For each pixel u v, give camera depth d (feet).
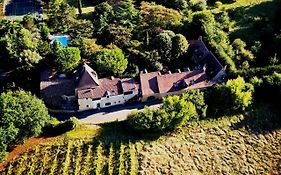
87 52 423.23
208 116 392.68
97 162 348.79
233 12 500.33
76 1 503.20
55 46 412.36
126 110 398.42
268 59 438.40
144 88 400.06
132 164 349.41
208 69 418.92
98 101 394.52
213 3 520.83
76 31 449.06
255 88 408.67
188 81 406.21
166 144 368.07
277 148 382.42
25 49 414.21
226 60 418.31
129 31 447.83
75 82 396.57
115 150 358.43
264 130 392.68
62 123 370.53
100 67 406.21
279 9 490.49
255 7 509.76
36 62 411.75
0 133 339.57
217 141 377.71
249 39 466.29
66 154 352.49
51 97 394.32
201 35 451.94
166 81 404.16
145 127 368.07
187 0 508.53
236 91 390.83
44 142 361.10
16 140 350.84
